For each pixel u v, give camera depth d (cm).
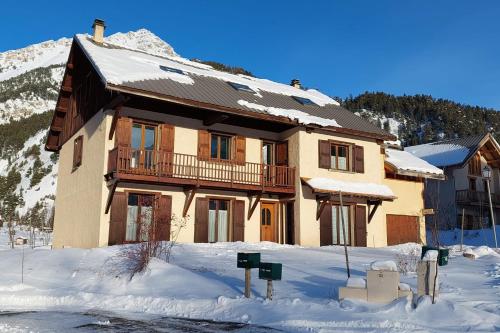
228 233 2131
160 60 2392
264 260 1505
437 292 871
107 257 1459
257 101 2181
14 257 1536
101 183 1862
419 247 2241
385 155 2703
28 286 1182
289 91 2722
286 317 836
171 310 959
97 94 2050
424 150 4359
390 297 881
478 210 4003
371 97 15075
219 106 1898
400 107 14438
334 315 832
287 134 2298
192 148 2055
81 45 2153
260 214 2230
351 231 2353
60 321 848
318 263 1466
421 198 2770
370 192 2278
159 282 1166
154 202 1850
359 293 909
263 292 1031
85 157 2116
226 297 980
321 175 2261
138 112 1942
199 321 856
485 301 933
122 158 1784
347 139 2380
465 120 12900
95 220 1883
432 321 787
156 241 1397
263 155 2316
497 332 718
